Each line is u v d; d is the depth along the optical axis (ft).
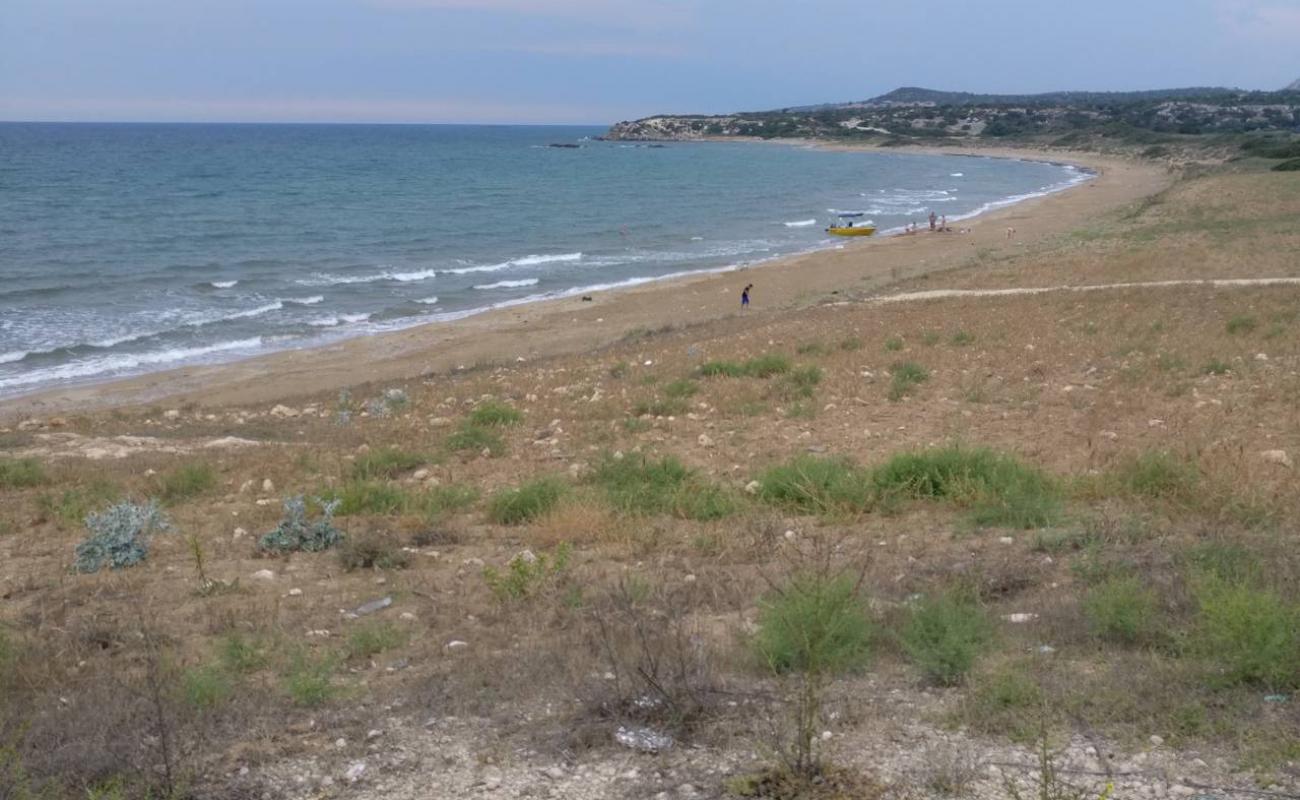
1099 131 516.32
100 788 14.03
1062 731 15.17
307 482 36.99
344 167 410.31
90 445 46.60
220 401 76.64
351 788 14.29
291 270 146.00
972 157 518.37
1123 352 55.62
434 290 132.26
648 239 188.14
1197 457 31.07
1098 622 18.76
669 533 27.94
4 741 15.25
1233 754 14.37
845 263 147.54
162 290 127.13
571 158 521.24
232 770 14.78
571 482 34.37
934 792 13.65
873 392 48.32
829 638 17.52
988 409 43.60
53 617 21.97
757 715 15.84
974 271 114.32
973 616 19.01
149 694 16.87
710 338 80.02
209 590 23.93
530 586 22.81
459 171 396.98
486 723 16.16
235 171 369.09
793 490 30.99
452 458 40.14
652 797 13.76
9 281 128.88
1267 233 115.96
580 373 62.80
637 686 16.70
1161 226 141.59
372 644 19.89
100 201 240.32
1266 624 16.49
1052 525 26.45
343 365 90.22
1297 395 42.29
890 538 26.61
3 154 453.17
